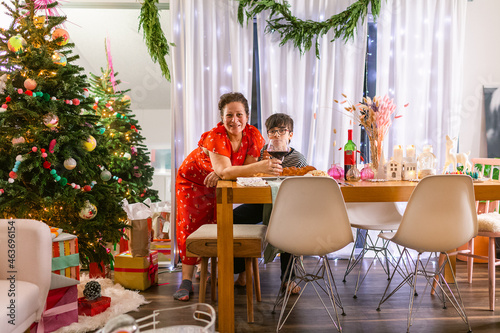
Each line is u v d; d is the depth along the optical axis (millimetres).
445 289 2818
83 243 2619
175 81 3453
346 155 2428
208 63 3535
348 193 2115
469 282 2957
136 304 2508
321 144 3604
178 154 3506
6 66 2445
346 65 3582
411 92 3645
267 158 2562
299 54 3562
